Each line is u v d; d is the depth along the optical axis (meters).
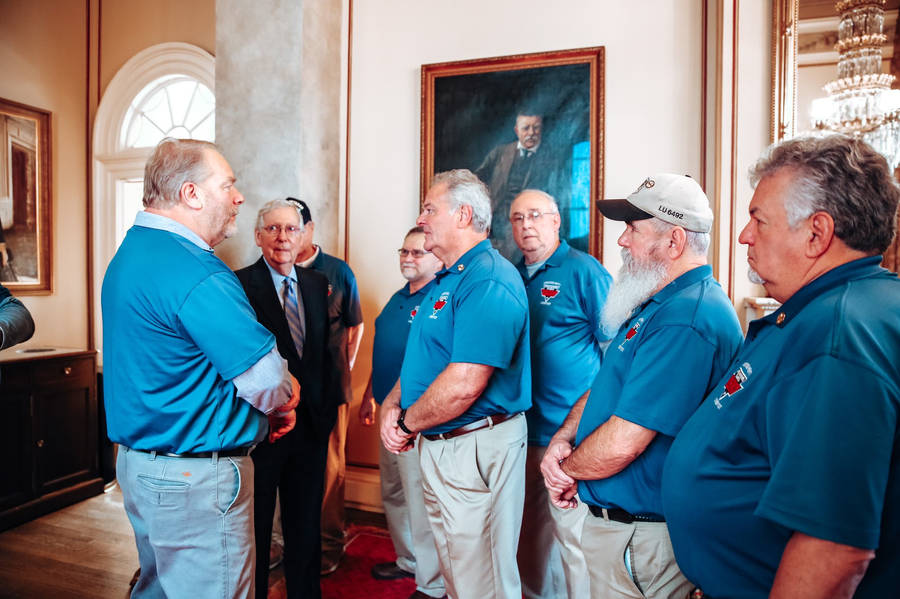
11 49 4.09
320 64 3.25
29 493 3.35
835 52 2.53
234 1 3.22
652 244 1.37
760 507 0.78
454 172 1.93
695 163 2.93
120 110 4.46
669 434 1.20
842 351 0.76
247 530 1.60
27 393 3.35
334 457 2.81
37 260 4.24
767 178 0.93
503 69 3.18
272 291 2.29
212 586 1.52
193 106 4.30
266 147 3.15
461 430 1.79
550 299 2.26
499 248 3.21
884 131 2.46
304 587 2.24
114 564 2.78
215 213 1.61
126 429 1.51
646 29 2.99
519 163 3.17
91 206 4.54
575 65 3.07
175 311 1.44
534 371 2.24
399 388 2.10
